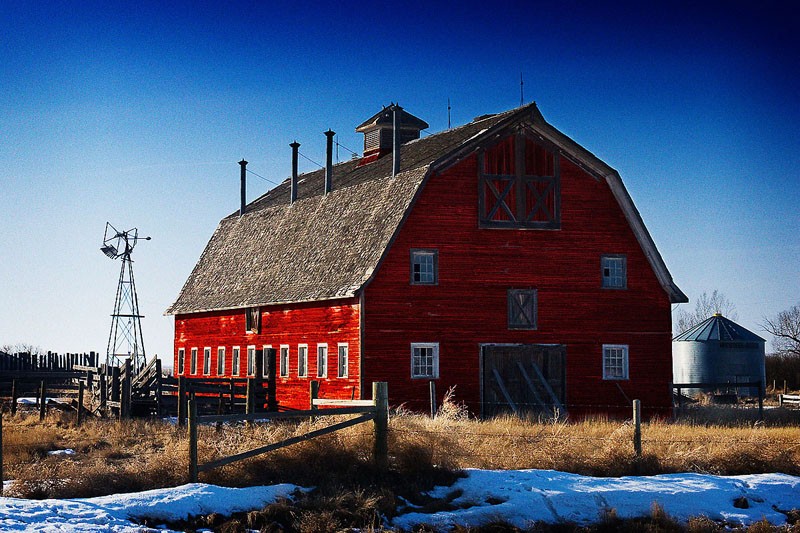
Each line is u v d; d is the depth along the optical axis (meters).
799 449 24.47
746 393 63.56
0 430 18.77
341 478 19.47
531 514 18.17
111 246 63.38
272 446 19.45
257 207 55.41
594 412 39.12
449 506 18.56
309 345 40.84
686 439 25.08
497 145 38.94
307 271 42.50
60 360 53.84
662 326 40.56
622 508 18.77
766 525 18.12
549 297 39.12
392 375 37.03
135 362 63.22
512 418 31.62
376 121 52.19
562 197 39.59
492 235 38.69
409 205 37.62
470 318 38.09
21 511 16.27
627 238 40.34
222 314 49.41
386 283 37.34
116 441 27.98
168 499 17.41
